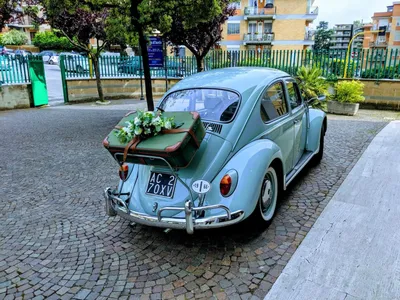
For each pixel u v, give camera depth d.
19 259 2.86
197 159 2.71
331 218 3.32
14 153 6.17
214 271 2.60
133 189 2.96
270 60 12.12
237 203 2.63
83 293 2.42
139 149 2.44
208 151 2.76
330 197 3.82
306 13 37.34
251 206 2.70
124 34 8.90
